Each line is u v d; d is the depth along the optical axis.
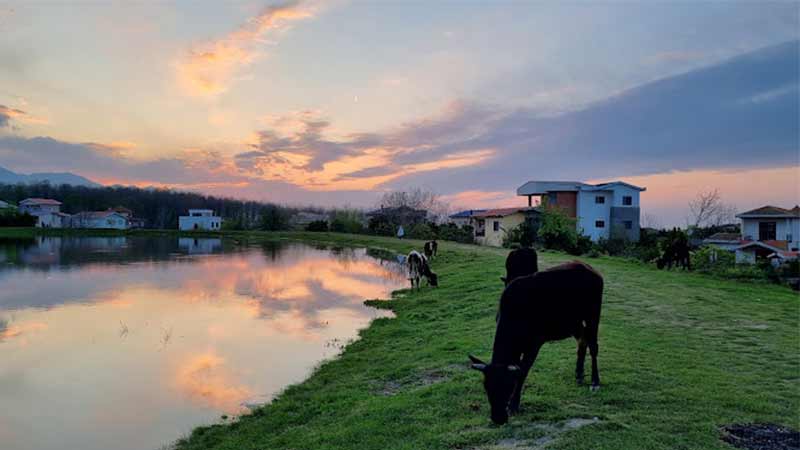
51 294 19.61
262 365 10.40
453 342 9.73
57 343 12.43
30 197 99.94
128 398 8.70
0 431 7.45
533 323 5.36
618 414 5.23
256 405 8.20
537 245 34.00
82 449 6.86
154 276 25.22
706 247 23.14
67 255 36.31
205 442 6.79
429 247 31.61
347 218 74.75
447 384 6.87
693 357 7.46
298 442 5.95
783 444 4.54
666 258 22.11
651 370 6.76
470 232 49.22
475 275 19.52
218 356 11.14
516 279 5.57
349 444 5.37
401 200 72.12
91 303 17.78
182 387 9.21
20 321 14.92
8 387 9.32
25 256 35.00
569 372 6.72
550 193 44.06
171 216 104.50
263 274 26.39
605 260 25.47
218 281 23.56
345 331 13.34
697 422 4.99
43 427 7.59
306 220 97.88
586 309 5.77
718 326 9.81
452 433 5.13
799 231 32.75
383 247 45.22
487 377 5.03
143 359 11.01
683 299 12.95
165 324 14.45
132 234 67.81
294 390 8.53
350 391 7.79
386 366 9.05
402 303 16.77
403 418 5.88
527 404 5.61
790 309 11.76
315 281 23.72
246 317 15.38
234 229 81.31
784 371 6.77
